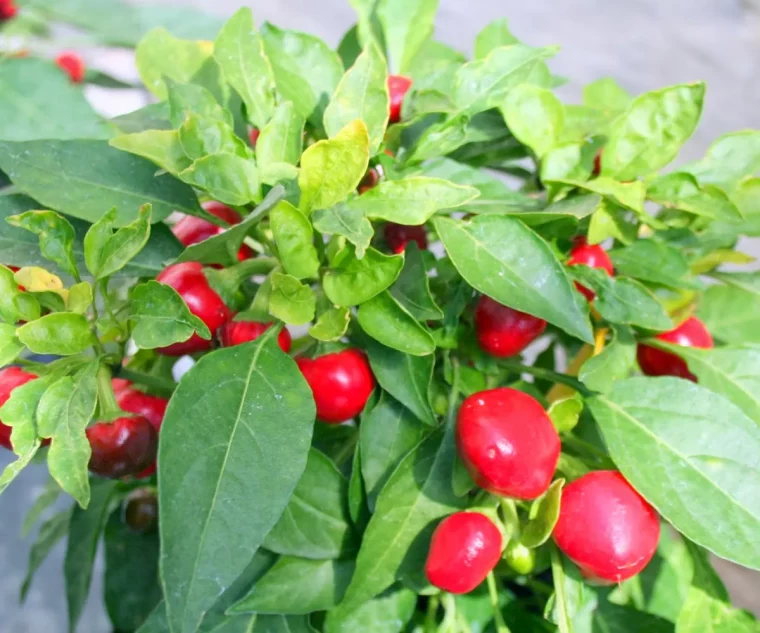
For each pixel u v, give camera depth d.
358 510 0.16
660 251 0.18
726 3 0.48
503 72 0.17
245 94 0.17
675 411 0.16
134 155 0.18
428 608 0.18
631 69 0.48
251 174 0.15
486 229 0.16
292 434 0.14
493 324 0.17
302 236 0.14
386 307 0.15
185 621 0.12
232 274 0.16
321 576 0.17
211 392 0.14
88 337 0.15
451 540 0.15
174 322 0.14
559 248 0.17
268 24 0.18
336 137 0.14
